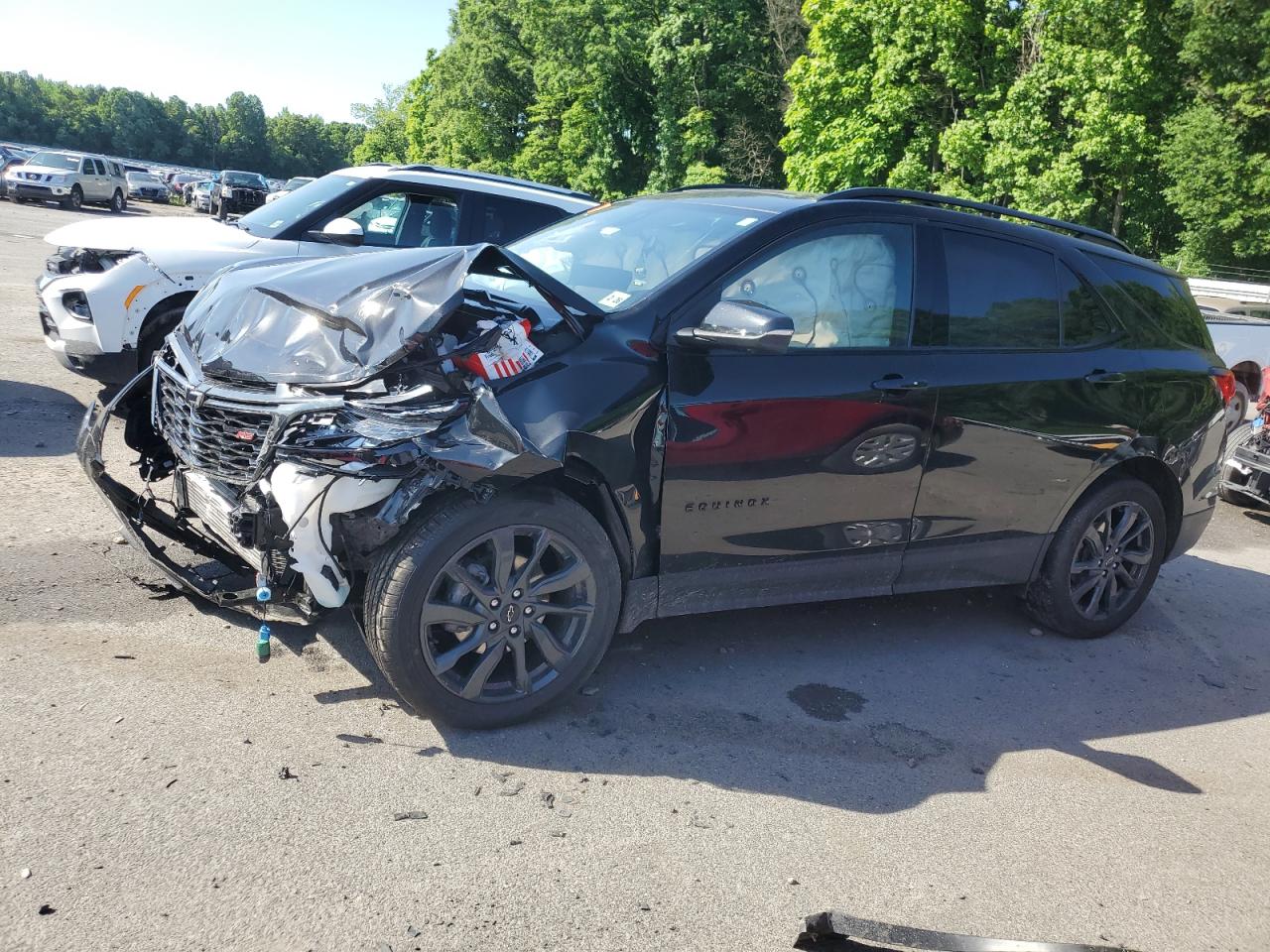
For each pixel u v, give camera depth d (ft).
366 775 9.55
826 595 13.02
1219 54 79.36
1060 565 15.02
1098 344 14.88
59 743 9.37
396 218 23.41
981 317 13.67
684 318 11.28
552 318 10.84
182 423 10.62
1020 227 14.65
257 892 7.79
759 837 9.49
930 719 12.48
